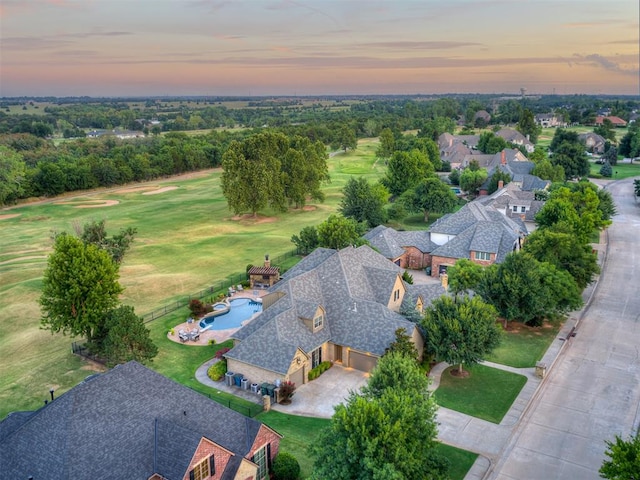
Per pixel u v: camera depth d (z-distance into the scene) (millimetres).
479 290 54906
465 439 36906
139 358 44438
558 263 61094
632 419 39188
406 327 46312
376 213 97062
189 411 32375
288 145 123375
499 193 110438
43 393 44250
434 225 80562
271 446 33156
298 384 44812
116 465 27500
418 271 78250
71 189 149375
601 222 89062
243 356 44906
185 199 140500
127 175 162750
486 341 44188
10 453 28688
